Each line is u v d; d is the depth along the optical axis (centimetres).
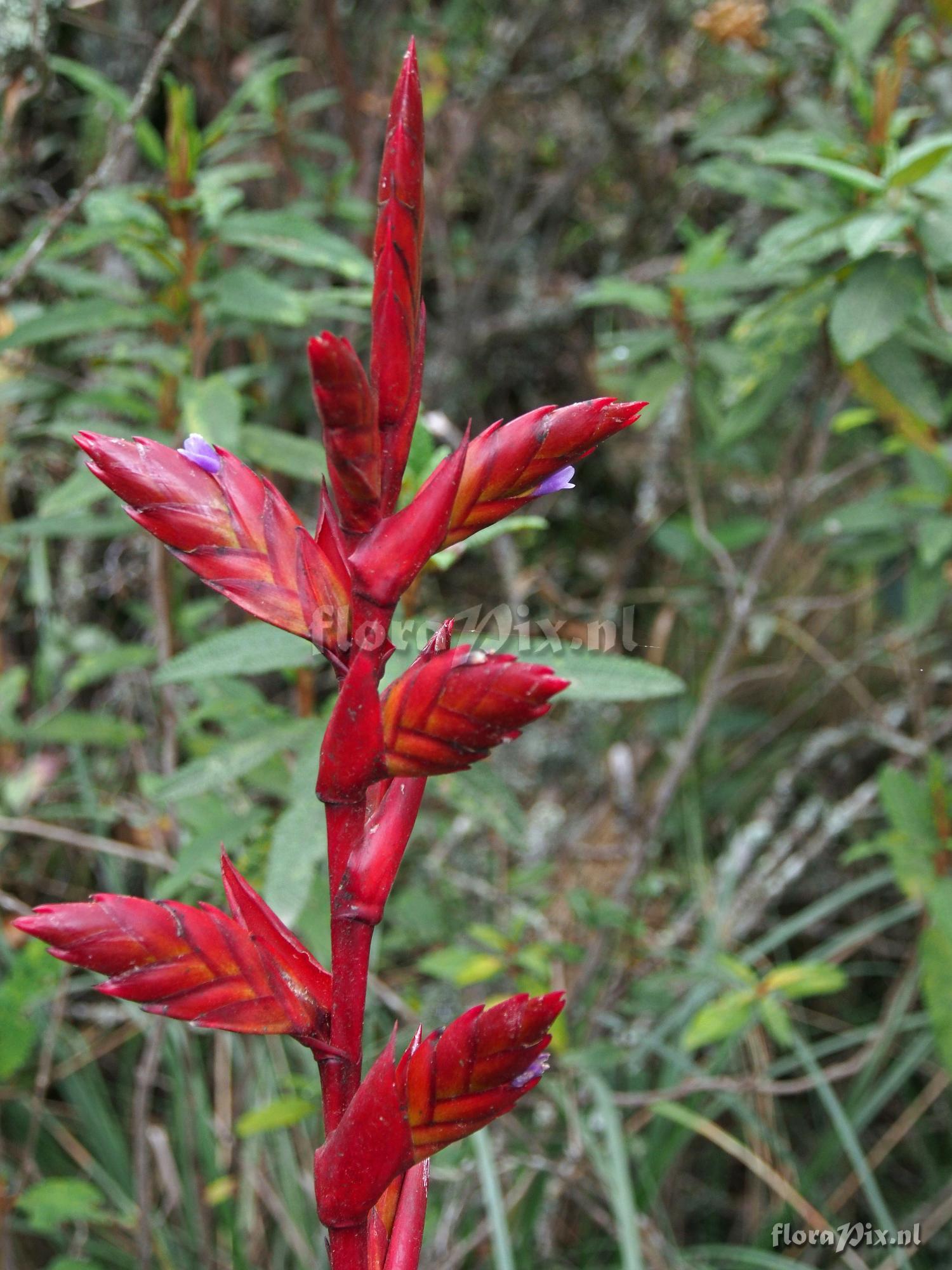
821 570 181
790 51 131
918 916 151
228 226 100
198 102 166
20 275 99
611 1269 127
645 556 188
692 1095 127
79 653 143
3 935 132
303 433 166
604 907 121
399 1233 40
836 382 121
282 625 37
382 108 176
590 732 161
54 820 147
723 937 133
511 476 38
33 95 108
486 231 198
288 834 76
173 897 103
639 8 184
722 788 165
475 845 151
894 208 95
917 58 137
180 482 37
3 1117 133
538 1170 113
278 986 38
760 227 166
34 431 109
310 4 165
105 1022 137
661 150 186
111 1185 125
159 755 138
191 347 104
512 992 133
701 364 128
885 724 142
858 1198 145
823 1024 153
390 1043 37
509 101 189
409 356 36
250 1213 125
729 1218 148
